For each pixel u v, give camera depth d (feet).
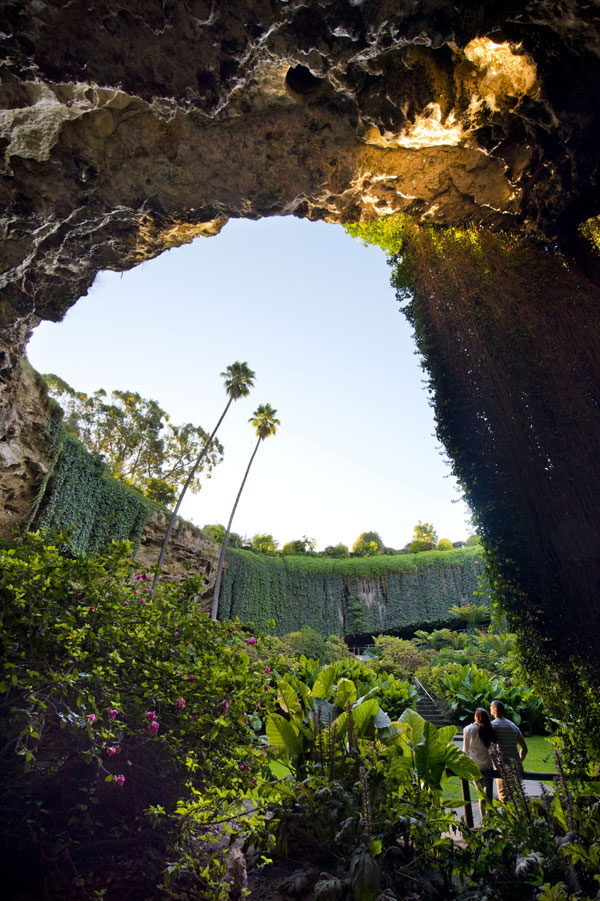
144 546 59.31
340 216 17.92
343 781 11.28
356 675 36.24
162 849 9.66
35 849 8.52
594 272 14.58
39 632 9.05
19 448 35.55
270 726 13.51
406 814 10.14
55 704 8.76
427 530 148.15
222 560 76.89
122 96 14.35
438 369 15.85
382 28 10.48
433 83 12.83
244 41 10.81
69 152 15.12
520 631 12.50
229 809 9.35
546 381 13.56
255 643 12.50
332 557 119.24
